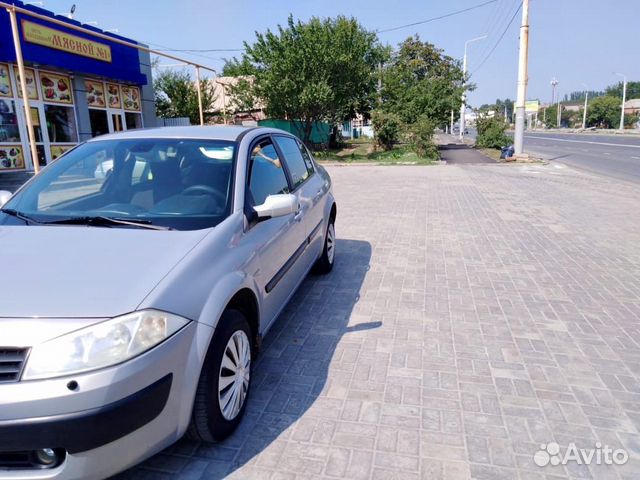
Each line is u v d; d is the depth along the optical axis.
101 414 1.99
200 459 2.62
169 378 2.24
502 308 4.74
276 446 2.71
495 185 14.72
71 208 3.19
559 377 3.46
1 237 2.74
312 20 25.95
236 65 28.88
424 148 27.34
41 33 15.18
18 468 2.03
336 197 12.24
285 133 5.01
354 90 28.31
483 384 3.36
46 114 16.53
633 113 110.56
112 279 2.29
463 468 2.54
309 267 4.79
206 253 2.66
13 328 2.01
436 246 7.16
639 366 3.62
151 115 22.44
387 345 3.95
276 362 3.67
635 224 8.82
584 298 5.02
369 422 2.92
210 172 3.38
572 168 20.39
